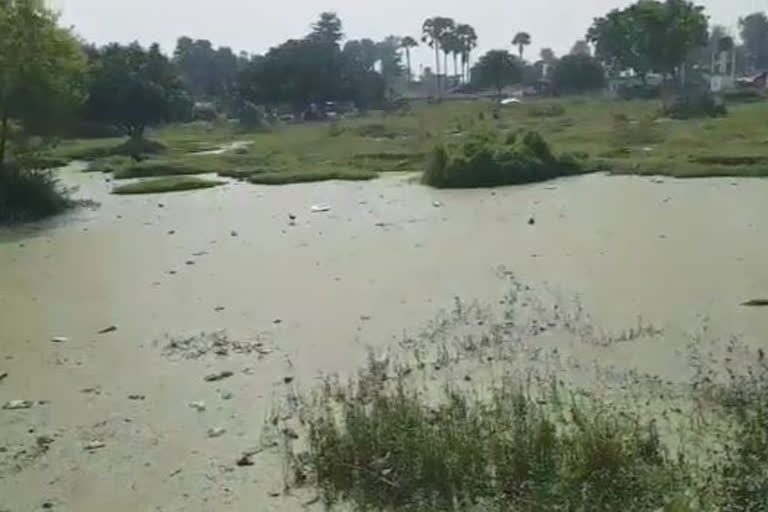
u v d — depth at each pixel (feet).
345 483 25.18
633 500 22.39
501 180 109.19
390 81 476.54
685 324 41.11
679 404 30.45
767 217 71.36
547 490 22.86
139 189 115.55
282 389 34.50
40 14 91.35
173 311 48.47
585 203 86.17
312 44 304.71
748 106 231.09
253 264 61.36
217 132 252.62
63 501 25.84
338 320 44.88
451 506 23.43
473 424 27.27
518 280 52.11
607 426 25.86
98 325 46.06
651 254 57.98
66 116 96.94
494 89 399.24
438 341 40.24
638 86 310.45
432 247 64.90
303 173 125.39
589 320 42.65
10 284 57.77
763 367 34.22
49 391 35.73
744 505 21.54
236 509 24.63
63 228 83.82
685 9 259.80
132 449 29.30
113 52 203.00
